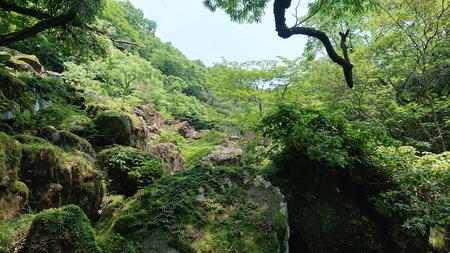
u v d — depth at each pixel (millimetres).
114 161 4504
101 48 6688
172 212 2709
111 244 2393
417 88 9852
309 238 3553
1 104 4238
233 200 3035
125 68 11203
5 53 7973
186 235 2555
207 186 3078
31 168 3033
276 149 4484
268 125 4234
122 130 5641
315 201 3854
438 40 8414
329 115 4180
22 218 2582
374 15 9289
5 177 2668
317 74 9602
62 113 5770
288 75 9297
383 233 3900
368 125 4137
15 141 3072
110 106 7820
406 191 3734
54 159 3195
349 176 4109
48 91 6285
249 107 10492
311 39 10570
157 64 24469
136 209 2848
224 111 16297
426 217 3523
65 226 2061
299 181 3982
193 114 17609
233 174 3330
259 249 2639
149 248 2428
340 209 3893
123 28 19281
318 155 3568
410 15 8477
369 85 10172
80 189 3324
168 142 8406
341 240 3664
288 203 3746
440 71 9109
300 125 3766
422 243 4031
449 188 3986
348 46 11062
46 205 2955
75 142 4559
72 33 5789
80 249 2025
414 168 4074
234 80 9617
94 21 5969
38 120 5066
